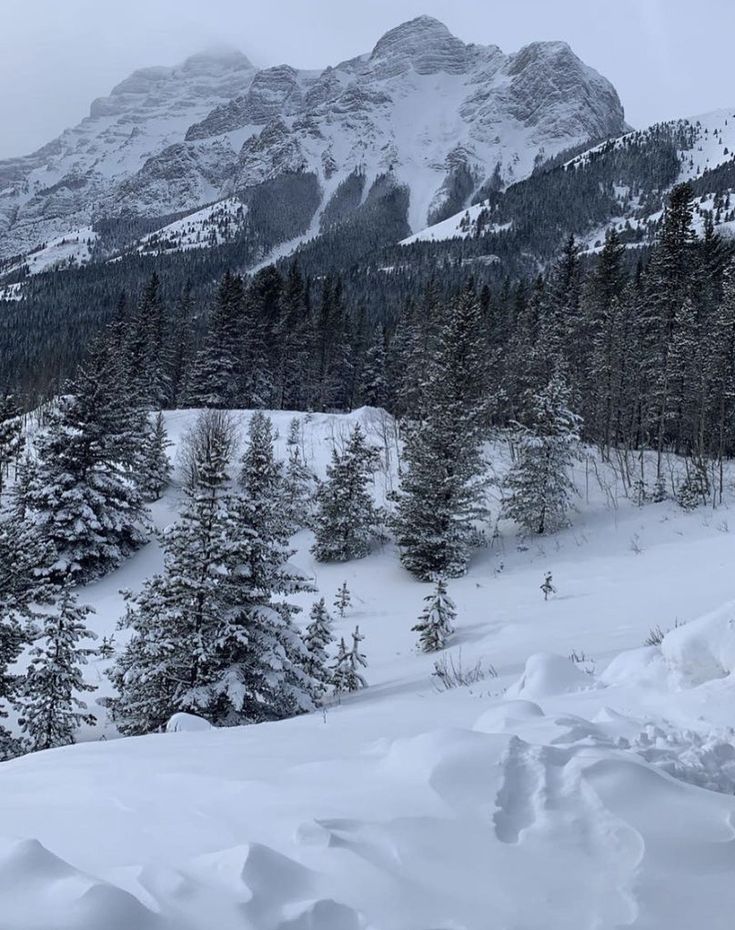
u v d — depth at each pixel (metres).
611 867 2.92
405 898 2.66
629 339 50.19
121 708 14.38
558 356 51.38
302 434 56.72
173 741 6.43
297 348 79.25
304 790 3.91
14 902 2.45
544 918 2.58
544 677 8.30
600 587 27.00
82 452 36.88
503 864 2.93
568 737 4.67
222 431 48.03
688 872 2.89
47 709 14.36
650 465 47.28
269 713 14.58
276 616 14.80
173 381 81.56
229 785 4.18
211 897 2.60
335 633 25.64
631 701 6.65
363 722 6.77
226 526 14.89
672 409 48.75
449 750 4.05
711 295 57.66
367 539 40.88
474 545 38.62
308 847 3.05
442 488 36.06
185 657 14.08
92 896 2.42
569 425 39.09
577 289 66.88
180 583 14.17
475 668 14.55
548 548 36.28
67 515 35.28
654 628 15.81
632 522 37.19
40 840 3.39
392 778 3.95
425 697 9.90
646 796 3.48
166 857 3.06
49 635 14.88
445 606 21.28
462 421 39.66
